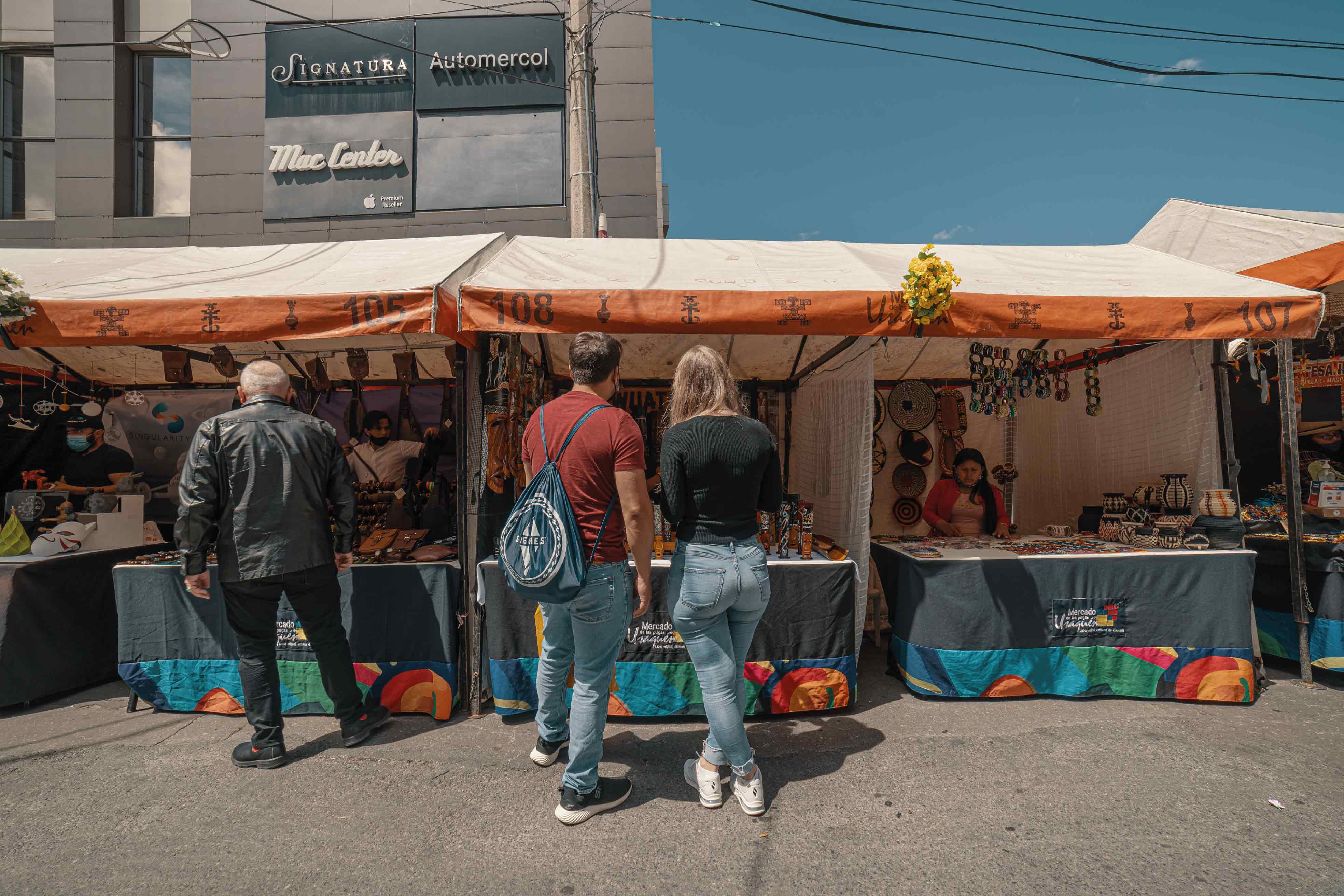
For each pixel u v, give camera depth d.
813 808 2.34
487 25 7.34
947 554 3.48
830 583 3.19
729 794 2.44
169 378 4.02
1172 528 3.52
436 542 3.69
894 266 3.62
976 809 2.32
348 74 7.33
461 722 3.14
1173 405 4.12
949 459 4.93
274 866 2.01
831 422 4.23
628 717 3.18
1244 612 3.29
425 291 2.77
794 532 3.35
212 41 7.32
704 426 2.20
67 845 2.12
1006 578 3.33
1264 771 2.57
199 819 2.29
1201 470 3.88
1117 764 2.65
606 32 7.55
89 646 3.59
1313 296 3.09
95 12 7.45
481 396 3.28
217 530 2.65
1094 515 4.50
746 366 4.75
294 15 7.26
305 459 2.69
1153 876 1.93
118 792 2.47
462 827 2.23
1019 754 2.75
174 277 3.33
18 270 3.57
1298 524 3.61
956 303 3.01
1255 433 4.66
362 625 3.19
